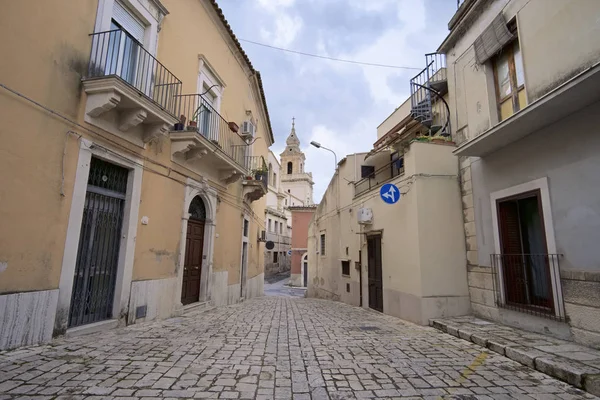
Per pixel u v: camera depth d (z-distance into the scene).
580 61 4.84
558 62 5.21
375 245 10.24
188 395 3.16
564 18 5.13
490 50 6.94
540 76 5.54
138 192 6.69
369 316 8.89
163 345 4.88
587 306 4.84
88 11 5.54
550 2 5.39
